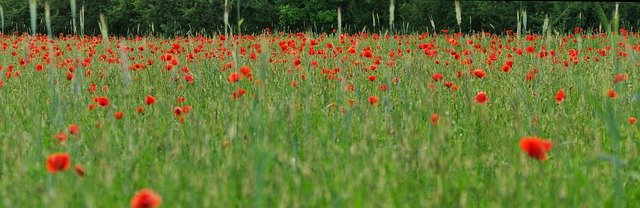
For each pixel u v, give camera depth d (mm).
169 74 9281
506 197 3287
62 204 3004
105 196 3395
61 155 2990
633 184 4102
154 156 4469
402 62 9828
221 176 3652
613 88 7930
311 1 37000
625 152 4738
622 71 8758
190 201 3258
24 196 3354
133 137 4789
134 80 8633
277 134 4805
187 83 8266
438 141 3908
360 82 8234
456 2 5215
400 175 3861
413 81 7504
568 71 8203
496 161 4277
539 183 3639
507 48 13273
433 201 3293
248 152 3910
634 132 5309
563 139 5164
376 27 35625
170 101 6738
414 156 4012
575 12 26672
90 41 18781
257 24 37469
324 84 8047
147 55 13398
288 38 19594
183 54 12625
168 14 37594
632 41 18062
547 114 5859
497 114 6066
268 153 3617
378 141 5000
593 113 5719
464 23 30844
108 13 39812
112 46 17172
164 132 5113
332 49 11633
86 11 39938
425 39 18078
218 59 11070
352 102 5949
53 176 3281
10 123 5500
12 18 40344
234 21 36625
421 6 32250
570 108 6668
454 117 6082
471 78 8273
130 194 3549
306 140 4637
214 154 4309
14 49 14648
